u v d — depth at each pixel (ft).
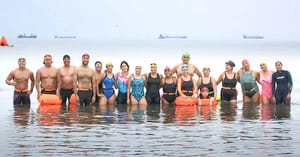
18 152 39.73
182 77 66.49
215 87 67.05
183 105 65.67
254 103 68.44
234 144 42.63
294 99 74.18
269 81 68.08
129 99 66.69
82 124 51.44
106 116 56.54
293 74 123.34
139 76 66.64
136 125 51.06
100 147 41.50
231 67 68.54
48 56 65.72
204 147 41.55
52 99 65.26
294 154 39.42
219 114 58.44
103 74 66.59
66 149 40.78
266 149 40.93
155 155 39.11
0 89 86.33
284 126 50.67
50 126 50.14
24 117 55.52
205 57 202.90
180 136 45.70
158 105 65.98
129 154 39.37
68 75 65.98
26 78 66.03
